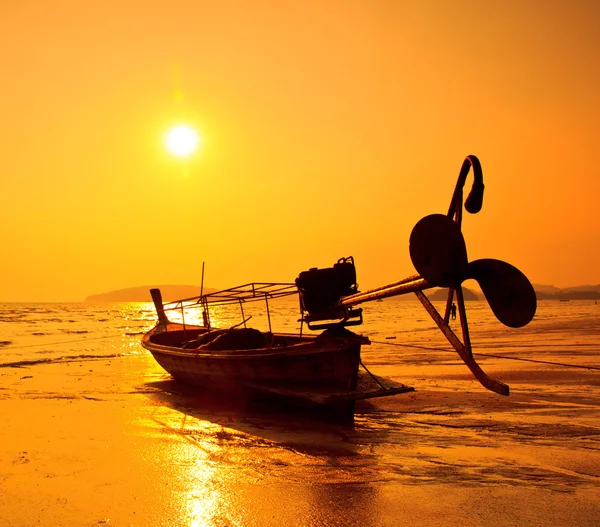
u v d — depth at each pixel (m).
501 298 3.59
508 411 11.36
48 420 10.73
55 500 6.50
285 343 14.70
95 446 8.84
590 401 12.24
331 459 8.19
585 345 24.44
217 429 10.10
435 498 6.59
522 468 7.71
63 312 92.75
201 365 13.16
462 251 3.53
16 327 46.28
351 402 10.25
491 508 6.28
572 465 7.86
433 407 11.84
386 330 39.34
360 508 6.28
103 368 19.25
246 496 6.64
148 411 11.74
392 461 8.07
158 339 17.66
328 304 10.57
